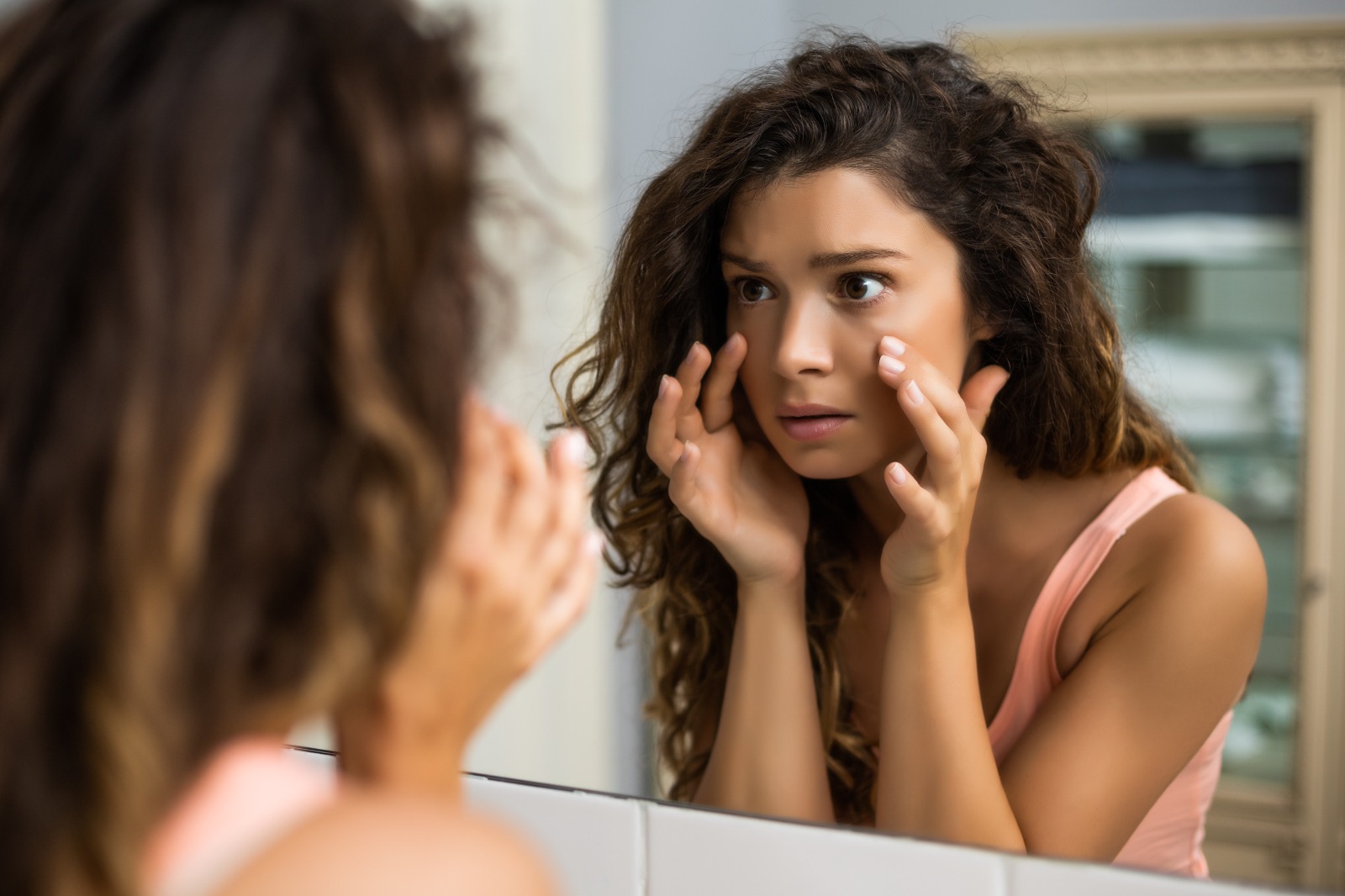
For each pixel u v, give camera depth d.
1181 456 0.63
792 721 0.62
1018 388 0.62
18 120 0.28
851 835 0.56
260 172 0.28
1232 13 0.66
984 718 0.60
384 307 0.30
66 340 0.27
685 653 0.66
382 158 0.29
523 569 0.40
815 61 0.59
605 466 0.67
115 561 0.27
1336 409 0.60
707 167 0.59
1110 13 0.69
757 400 0.61
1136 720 0.58
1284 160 0.66
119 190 0.27
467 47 0.33
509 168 0.62
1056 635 0.63
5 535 0.27
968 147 0.58
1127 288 0.67
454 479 0.31
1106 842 0.57
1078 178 0.61
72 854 0.28
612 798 0.61
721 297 0.64
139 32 0.28
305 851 0.30
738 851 0.58
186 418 0.27
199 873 0.32
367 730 0.39
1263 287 0.63
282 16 0.29
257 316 0.27
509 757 0.64
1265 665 0.57
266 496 0.28
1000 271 0.59
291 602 0.30
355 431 0.29
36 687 0.27
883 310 0.57
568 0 0.66
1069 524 0.63
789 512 0.64
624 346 0.66
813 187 0.57
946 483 0.56
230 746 0.32
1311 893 0.52
